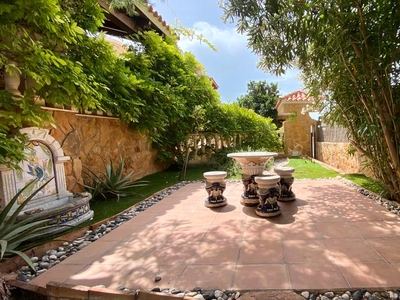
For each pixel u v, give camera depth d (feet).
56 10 8.54
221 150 28.94
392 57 9.19
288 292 5.41
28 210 9.41
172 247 8.02
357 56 9.73
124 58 18.10
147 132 19.83
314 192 14.16
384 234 8.18
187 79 24.97
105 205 13.15
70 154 12.94
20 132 9.34
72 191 12.95
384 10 8.97
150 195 15.26
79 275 6.56
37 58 8.48
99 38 13.35
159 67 22.94
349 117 13.41
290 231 8.82
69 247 8.47
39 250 7.95
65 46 10.17
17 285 6.17
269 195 10.49
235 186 17.30
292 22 9.82
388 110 9.80
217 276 6.19
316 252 7.16
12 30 8.07
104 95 13.75
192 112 24.12
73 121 13.43
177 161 25.41
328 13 8.77
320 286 5.56
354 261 6.56
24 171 9.91
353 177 17.40
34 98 10.16
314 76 15.19
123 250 7.95
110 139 16.88
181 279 6.13
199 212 11.64
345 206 11.36
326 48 10.12
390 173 11.42
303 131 35.73
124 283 6.08
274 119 60.39
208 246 7.95
